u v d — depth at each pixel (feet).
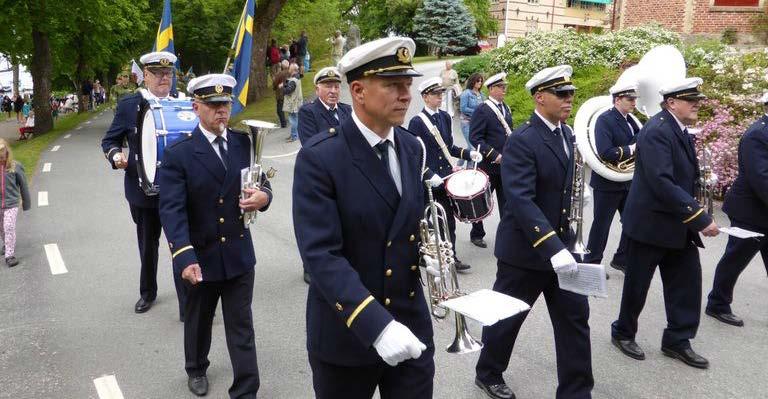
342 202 7.50
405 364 8.16
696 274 13.55
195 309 12.26
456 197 16.57
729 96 29.58
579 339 11.08
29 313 16.74
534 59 50.16
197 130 12.00
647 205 13.30
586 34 52.49
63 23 65.77
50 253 22.15
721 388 12.66
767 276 19.16
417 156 8.12
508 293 11.66
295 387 12.89
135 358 14.14
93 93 108.17
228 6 85.25
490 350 12.07
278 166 38.17
